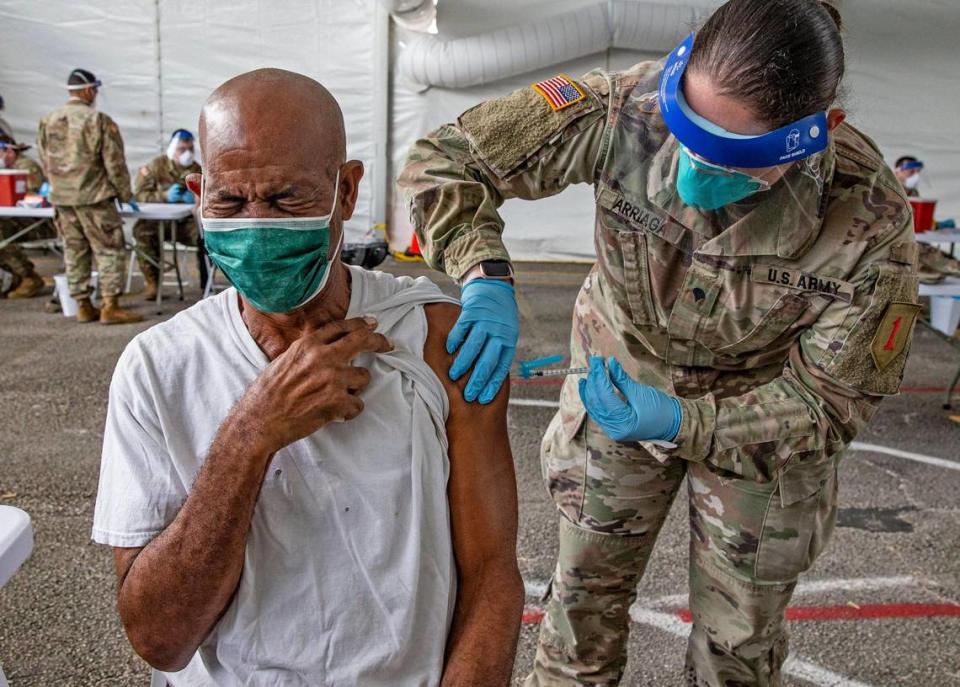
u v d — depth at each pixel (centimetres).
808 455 133
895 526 302
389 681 104
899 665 221
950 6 873
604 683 169
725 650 154
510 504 114
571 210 971
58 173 555
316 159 94
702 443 129
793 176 124
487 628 107
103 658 211
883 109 904
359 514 102
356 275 113
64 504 295
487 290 126
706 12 128
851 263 128
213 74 894
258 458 93
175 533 94
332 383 94
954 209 934
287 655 102
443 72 880
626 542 160
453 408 113
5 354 495
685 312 140
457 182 142
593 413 134
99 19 873
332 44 895
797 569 147
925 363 550
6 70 876
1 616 226
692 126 108
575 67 902
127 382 100
